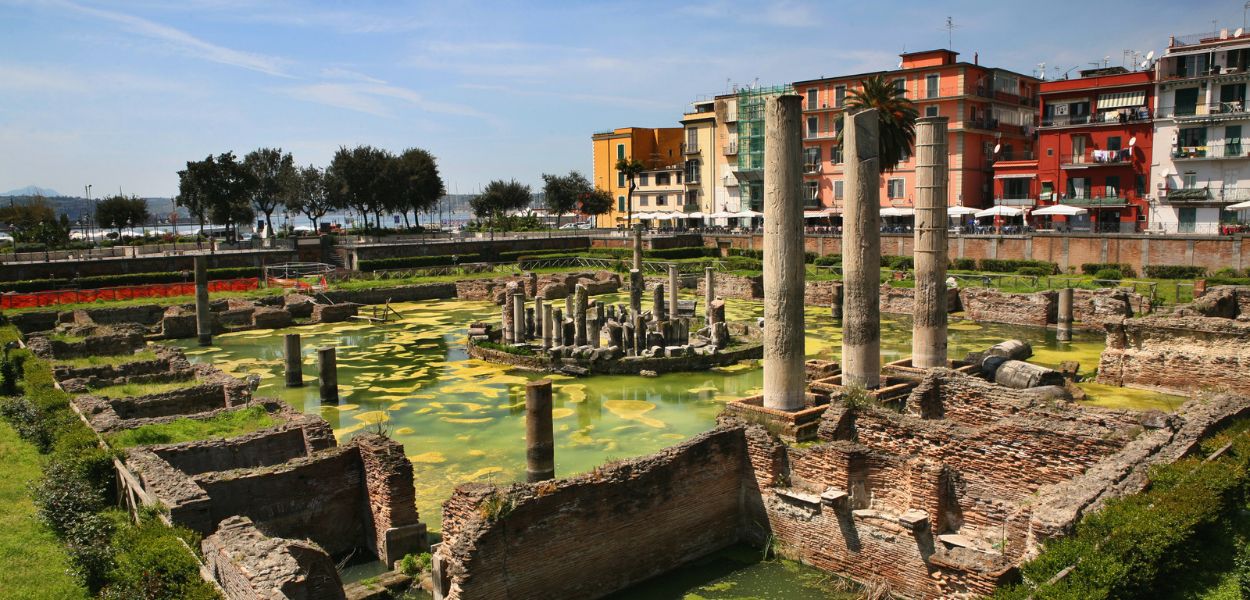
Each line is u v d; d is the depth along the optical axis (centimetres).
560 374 4297
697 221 11338
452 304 7119
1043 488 1897
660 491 2005
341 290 6988
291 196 11388
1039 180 7862
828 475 2044
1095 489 1686
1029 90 9800
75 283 6950
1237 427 2053
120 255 7981
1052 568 1424
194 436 2506
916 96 8850
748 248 9400
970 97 8556
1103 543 1416
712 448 2120
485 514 1712
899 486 1988
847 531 1928
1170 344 3506
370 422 3428
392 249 9000
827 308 6350
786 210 2534
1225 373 3325
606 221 12638
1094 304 5228
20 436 2697
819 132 9662
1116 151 7294
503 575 1731
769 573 2009
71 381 3192
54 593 1642
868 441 2350
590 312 4425
